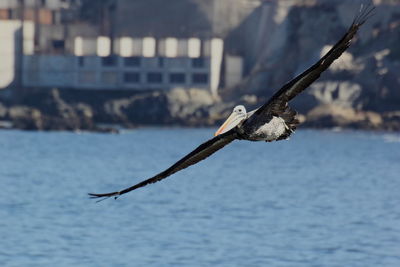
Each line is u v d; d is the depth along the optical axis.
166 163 89.75
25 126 156.50
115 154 102.25
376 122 156.25
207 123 166.00
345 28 167.12
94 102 174.50
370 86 158.25
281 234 38.09
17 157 95.38
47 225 40.06
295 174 77.38
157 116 169.75
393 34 162.75
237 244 35.00
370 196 57.41
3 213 44.59
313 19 171.38
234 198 54.28
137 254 32.28
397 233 38.78
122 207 48.25
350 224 42.09
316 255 32.66
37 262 30.36
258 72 173.50
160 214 45.06
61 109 172.38
